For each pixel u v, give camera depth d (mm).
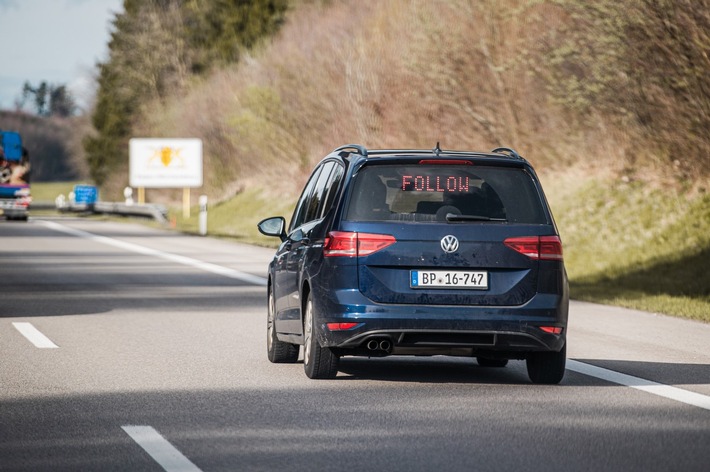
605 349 33781
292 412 22844
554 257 25719
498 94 97500
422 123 108562
